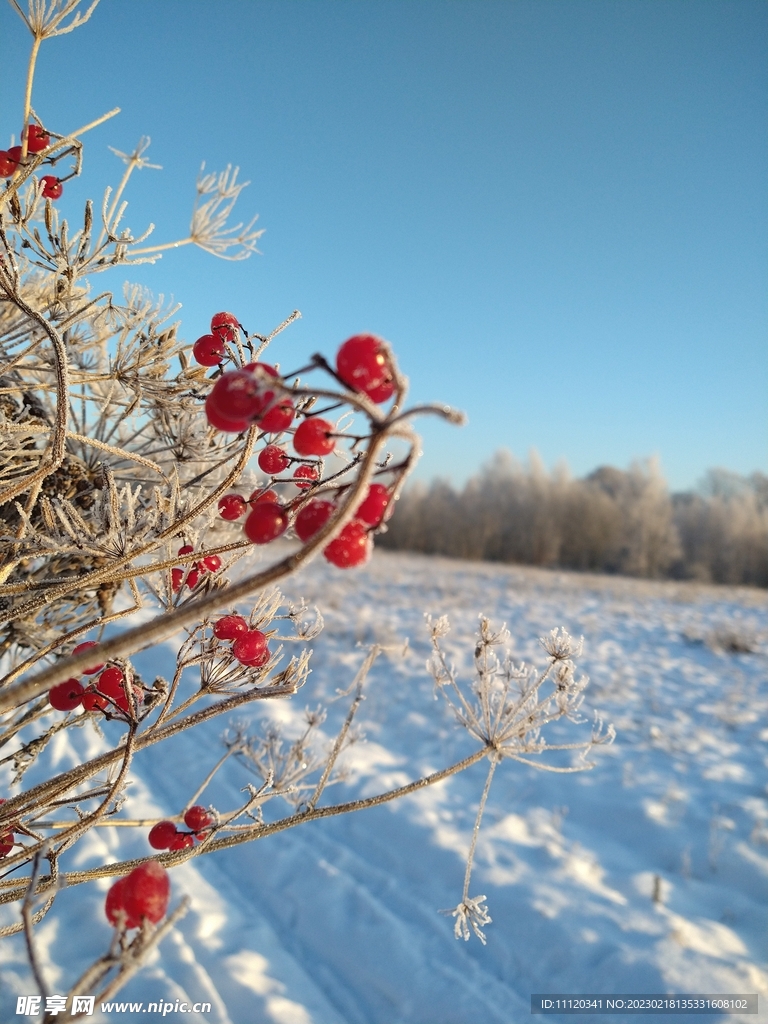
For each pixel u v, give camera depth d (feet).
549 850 12.15
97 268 4.28
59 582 3.64
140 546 3.77
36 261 4.29
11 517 5.22
